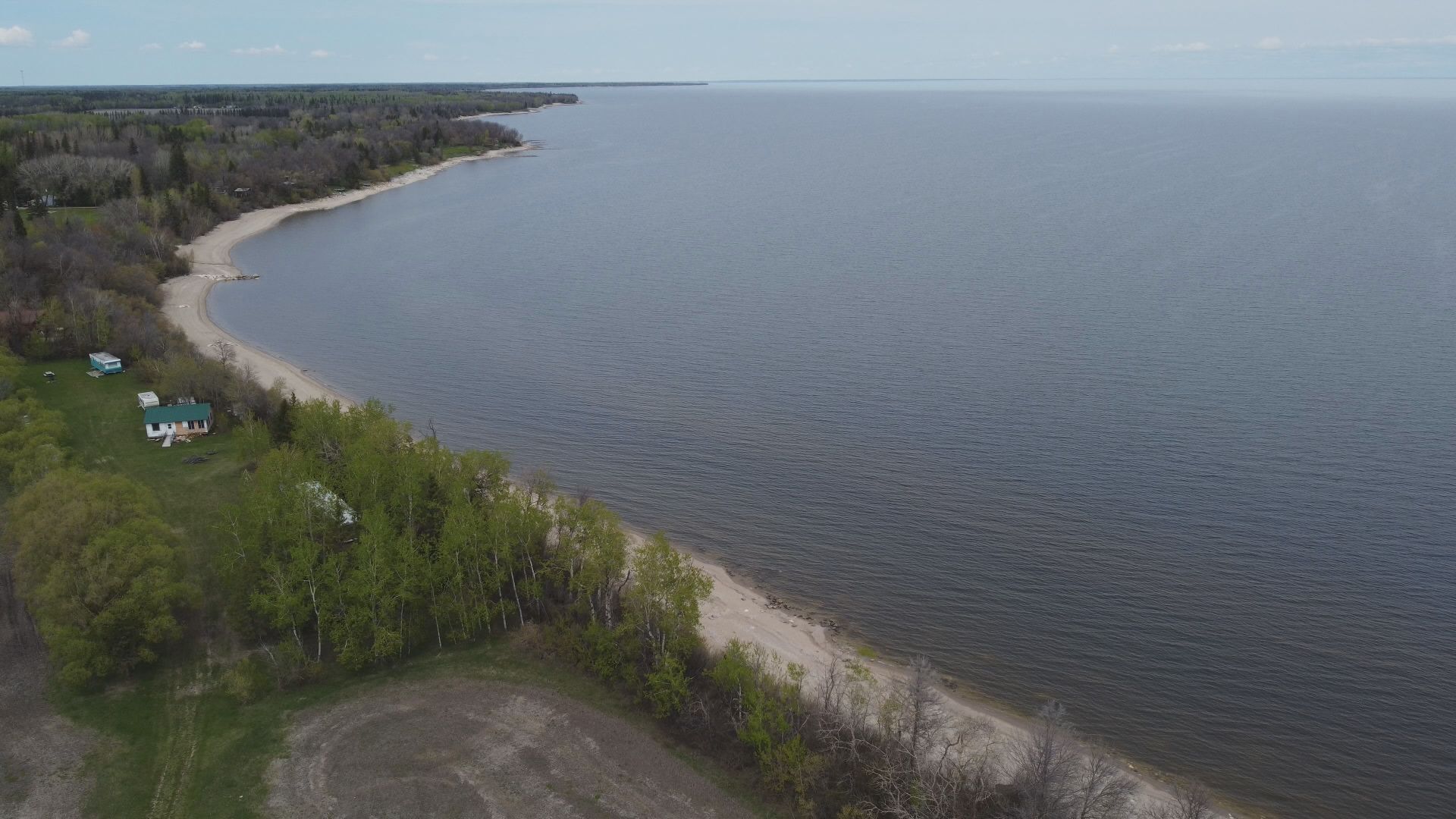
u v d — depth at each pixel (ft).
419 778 190.60
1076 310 509.76
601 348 469.16
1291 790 195.11
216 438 343.87
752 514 304.91
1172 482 316.19
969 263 627.46
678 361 447.83
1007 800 179.42
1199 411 370.73
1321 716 214.48
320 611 225.56
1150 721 213.87
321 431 302.04
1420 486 307.99
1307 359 424.46
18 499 251.60
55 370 404.98
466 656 229.04
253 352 457.27
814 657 231.09
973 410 379.76
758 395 402.93
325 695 214.28
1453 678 224.53
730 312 525.75
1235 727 211.82
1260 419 361.92
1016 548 281.95
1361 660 231.09
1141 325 479.82
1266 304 512.22
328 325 512.22
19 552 230.48
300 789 187.32
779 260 651.66
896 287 570.87
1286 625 244.42
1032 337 467.11
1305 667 229.25
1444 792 194.49
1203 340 453.99
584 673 223.51
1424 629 241.55
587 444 359.46
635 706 212.84
